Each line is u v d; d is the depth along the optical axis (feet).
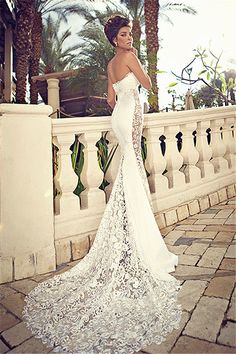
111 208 8.31
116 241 7.67
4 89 46.01
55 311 6.41
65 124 9.70
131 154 8.38
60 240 9.57
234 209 13.37
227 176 15.53
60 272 8.86
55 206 10.23
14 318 6.40
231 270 7.53
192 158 13.69
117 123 8.56
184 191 13.24
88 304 6.52
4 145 8.46
